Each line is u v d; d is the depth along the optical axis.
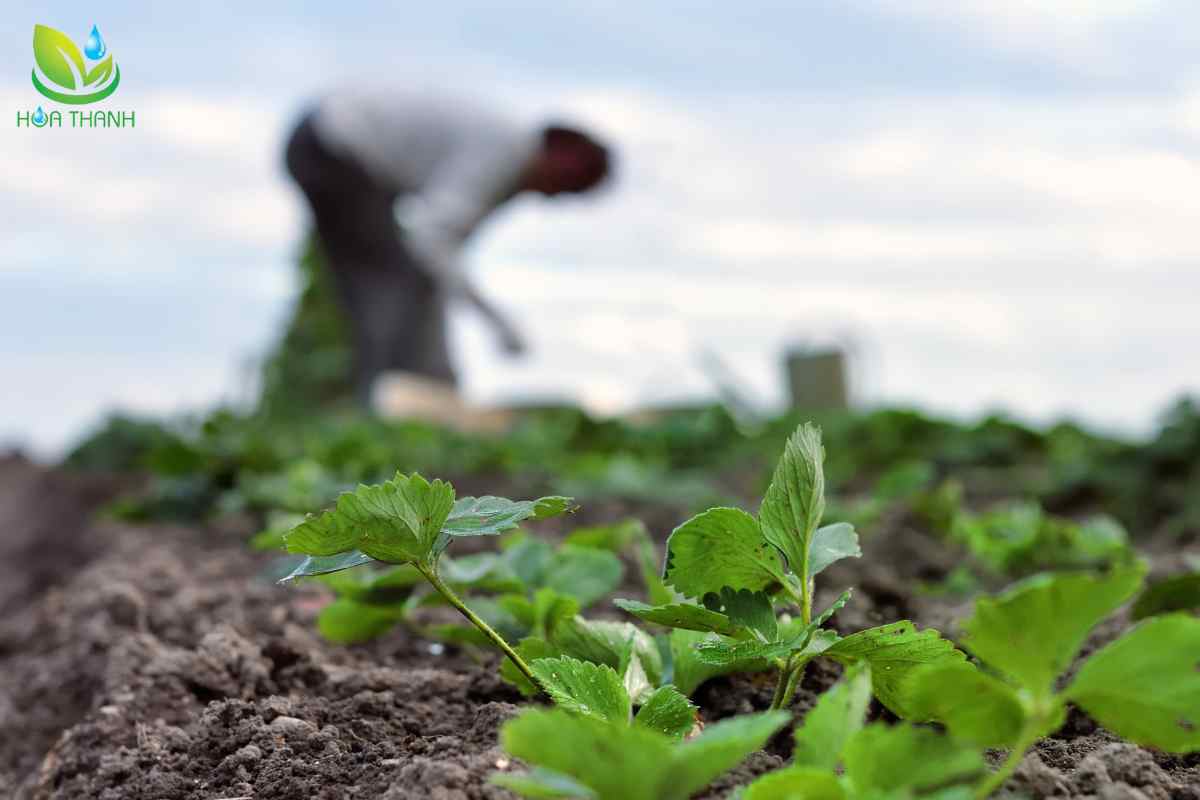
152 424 5.55
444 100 8.66
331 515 1.06
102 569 2.66
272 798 1.19
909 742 0.82
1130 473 3.75
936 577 2.52
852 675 0.92
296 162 8.77
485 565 1.65
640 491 4.05
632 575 2.30
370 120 8.57
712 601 1.14
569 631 1.30
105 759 1.37
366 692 1.43
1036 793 1.01
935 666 0.93
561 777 0.81
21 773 1.82
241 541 3.11
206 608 2.15
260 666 1.65
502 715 1.25
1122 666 0.83
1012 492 4.34
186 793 1.26
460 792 1.03
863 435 5.58
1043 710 0.84
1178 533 3.29
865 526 3.10
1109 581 0.80
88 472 5.40
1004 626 0.82
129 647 1.81
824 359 7.27
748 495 4.33
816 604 1.81
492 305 8.80
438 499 1.08
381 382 9.23
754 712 1.37
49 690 1.99
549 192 9.12
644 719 1.07
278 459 4.04
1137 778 1.06
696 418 6.64
